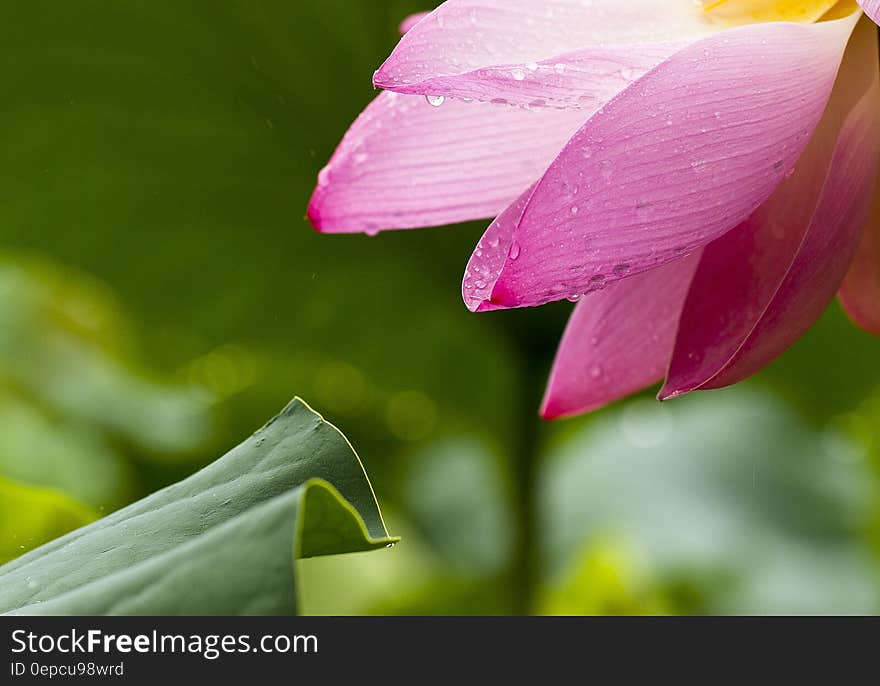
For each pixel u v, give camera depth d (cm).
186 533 105
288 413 109
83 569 105
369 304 151
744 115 104
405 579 178
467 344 158
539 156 107
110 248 143
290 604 99
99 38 128
